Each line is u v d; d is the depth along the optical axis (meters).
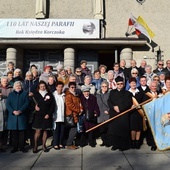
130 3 15.32
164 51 15.05
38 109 6.93
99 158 6.35
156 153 6.83
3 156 6.57
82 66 9.66
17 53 14.86
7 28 14.42
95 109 7.42
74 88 7.35
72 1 15.24
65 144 7.72
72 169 5.52
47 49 15.71
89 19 14.55
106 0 15.34
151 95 7.38
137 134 7.28
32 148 7.40
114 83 8.37
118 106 7.08
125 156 6.53
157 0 15.34
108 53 16.14
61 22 14.52
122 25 15.19
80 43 14.37
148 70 9.44
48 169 5.52
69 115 7.14
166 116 7.18
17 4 15.22
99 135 7.89
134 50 15.02
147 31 14.68
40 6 14.66
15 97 6.97
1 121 6.95
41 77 8.49
